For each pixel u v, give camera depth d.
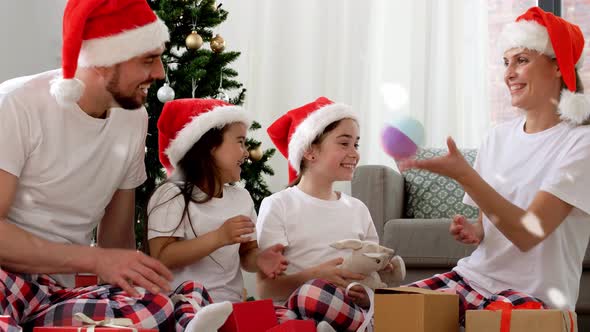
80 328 1.38
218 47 3.29
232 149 2.14
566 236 1.93
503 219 1.83
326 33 4.23
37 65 3.55
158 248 1.97
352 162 2.31
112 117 1.83
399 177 3.56
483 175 2.08
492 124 4.11
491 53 4.13
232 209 2.12
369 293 1.98
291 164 2.37
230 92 4.18
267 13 4.25
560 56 1.92
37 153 1.69
